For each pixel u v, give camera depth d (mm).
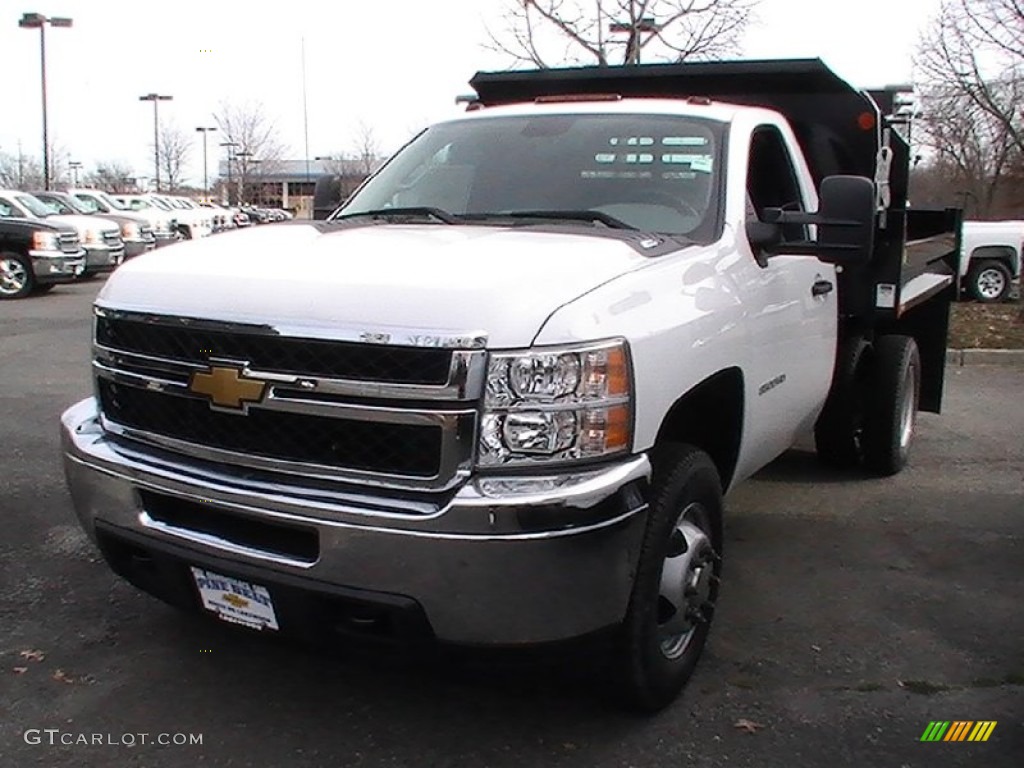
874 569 5012
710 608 3803
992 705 3717
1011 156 21500
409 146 5020
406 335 2861
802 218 3920
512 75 6434
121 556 3549
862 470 6617
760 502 6062
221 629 4180
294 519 3008
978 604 4605
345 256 3332
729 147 4301
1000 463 6984
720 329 3639
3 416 7906
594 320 3004
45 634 4121
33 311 15773
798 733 3502
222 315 3086
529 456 2895
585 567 2932
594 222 4035
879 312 5766
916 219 7707
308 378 2975
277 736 3426
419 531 2859
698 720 3572
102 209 26250
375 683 3779
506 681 3797
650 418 3135
